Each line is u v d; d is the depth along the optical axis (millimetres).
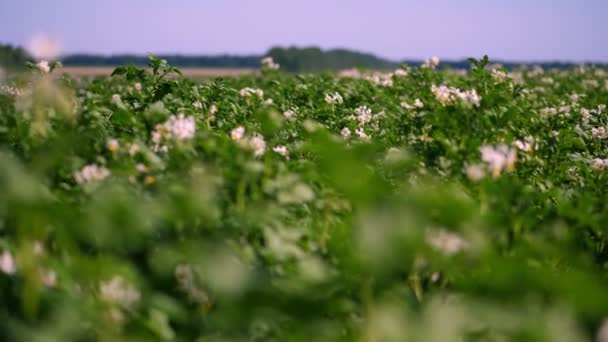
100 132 5332
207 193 3730
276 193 4109
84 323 2971
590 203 4332
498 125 6105
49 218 3057
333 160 3062
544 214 4492
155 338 3096
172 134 4754
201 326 3176
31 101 5309
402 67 13594
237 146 4477
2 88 6918
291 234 3770
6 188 2900
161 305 3145
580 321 3170
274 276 3430
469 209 3215
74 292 3152
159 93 7965
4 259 3273
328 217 3996
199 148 4707
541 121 7605
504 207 4035
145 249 3592
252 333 3199
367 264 2949
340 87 11742
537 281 2951
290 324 3180
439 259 3260
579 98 13953
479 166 4602
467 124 5852
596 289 2732
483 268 3285
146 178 4262
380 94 11086
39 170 4113
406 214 2926
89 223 3201
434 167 5230
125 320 3062
